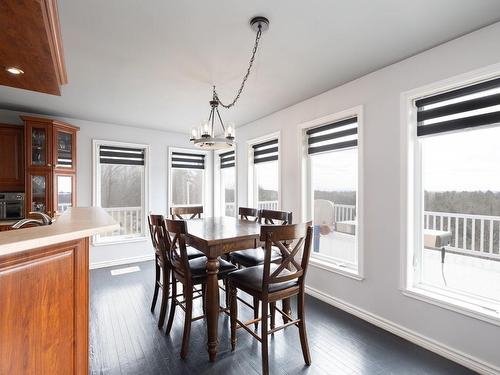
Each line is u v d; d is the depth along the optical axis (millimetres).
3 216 3365
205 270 2201
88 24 1771
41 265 1027
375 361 1927
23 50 1509
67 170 3732
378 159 2469
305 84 2812
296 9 1640
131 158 4598
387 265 2387
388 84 2395
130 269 4090
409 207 2256
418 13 1681
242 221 3045
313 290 3131
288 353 2020
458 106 2027
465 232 2219
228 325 2473
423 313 2123
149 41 1987
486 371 1779
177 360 1937
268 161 4023
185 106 3502
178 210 3613
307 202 3393
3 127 3467
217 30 1854
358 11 1661
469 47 1898
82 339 1248
